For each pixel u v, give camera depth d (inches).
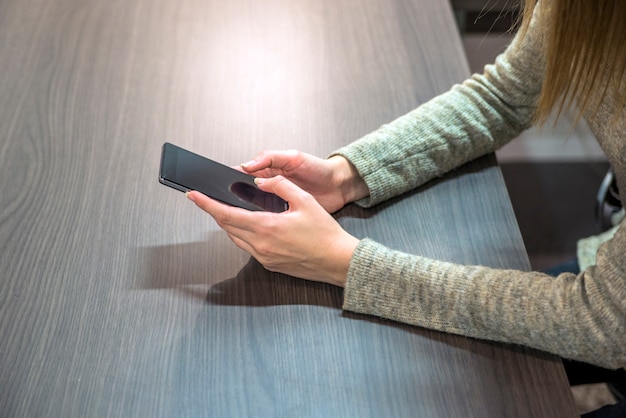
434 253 37.4
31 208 38.8
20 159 41.4
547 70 32.1
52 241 37.2
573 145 85.5
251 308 34.8
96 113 44.4
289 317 34.5
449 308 33.4
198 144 42.8
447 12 52.8
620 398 42.6
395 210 39.9
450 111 41.7
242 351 33.0
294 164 38.4
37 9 51.9
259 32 50.8
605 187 47.5
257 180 36.0
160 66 47.8
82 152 41.9
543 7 37.2
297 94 46.3
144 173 41.1
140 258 36.7
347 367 32.5
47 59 47.9
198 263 36.7
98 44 49.2
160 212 39.0
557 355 33.0
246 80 47.1
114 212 38.9
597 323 30.5
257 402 31.1
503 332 32.7
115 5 52.5
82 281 35.5
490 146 42.2
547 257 74.9
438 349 33.4
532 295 32.2
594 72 30.9
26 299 34.6
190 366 32.3
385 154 39.8
